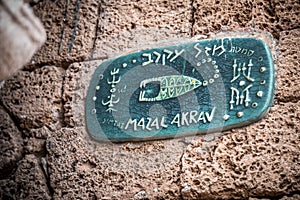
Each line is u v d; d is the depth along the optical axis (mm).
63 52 2543
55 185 2287
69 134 2354
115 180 2201
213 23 2375
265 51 2223
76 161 2295
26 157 2393
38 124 2445
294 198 1975
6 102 2521
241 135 2123
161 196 2117
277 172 2020
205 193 2070
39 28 1810
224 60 2252
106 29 2523
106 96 2352
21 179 2357
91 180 2236
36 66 2561
